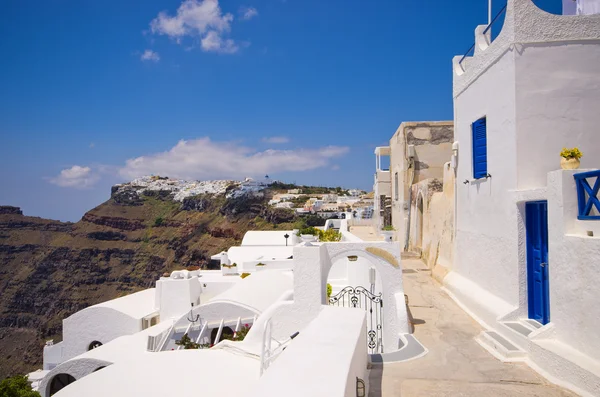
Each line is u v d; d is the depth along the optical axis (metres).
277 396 3.22
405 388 6.19
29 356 105.19
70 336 20.62
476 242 11.01
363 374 5.91
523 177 8.64
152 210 171.25
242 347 9.98
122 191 184.00
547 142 8.59
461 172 12.23
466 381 6.48
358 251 10.17
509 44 8.80
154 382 8.41
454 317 10.40
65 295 133.88
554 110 8.56
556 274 6.90
